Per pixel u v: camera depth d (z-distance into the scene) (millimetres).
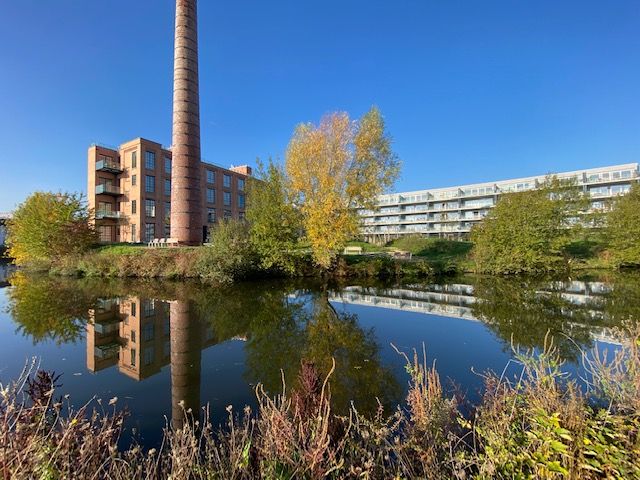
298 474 2367
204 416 4645
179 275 19828
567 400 3037
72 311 11719
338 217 19609
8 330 9383
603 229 25906
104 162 38656
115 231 40250
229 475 2498
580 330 8773
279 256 19328
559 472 2119
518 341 7918
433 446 2719
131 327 9703
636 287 16547
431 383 3553
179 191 26484
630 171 46719
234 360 7039
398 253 27578
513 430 2758
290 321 10438
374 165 20609
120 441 4000
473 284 18766
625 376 3342
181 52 26875
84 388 5629
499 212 23297
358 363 6746
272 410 2902
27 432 2250
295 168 20203
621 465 2143
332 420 3373
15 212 29312
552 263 23422
